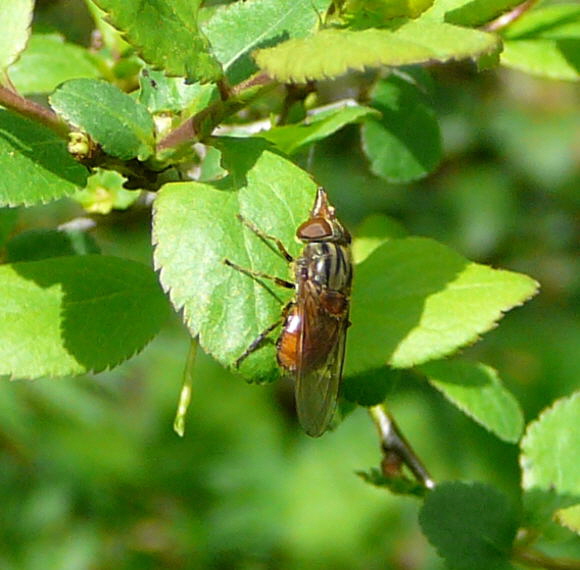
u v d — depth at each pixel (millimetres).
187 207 89
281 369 89
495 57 91
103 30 110
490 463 183
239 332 88
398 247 99
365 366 96
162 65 86
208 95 92
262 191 90
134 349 95
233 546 182
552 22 117
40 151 90
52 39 112
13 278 94
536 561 103
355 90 118
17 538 172
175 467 185
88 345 94
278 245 89
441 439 185
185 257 88
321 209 97
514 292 97
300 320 95
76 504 176
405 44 82
